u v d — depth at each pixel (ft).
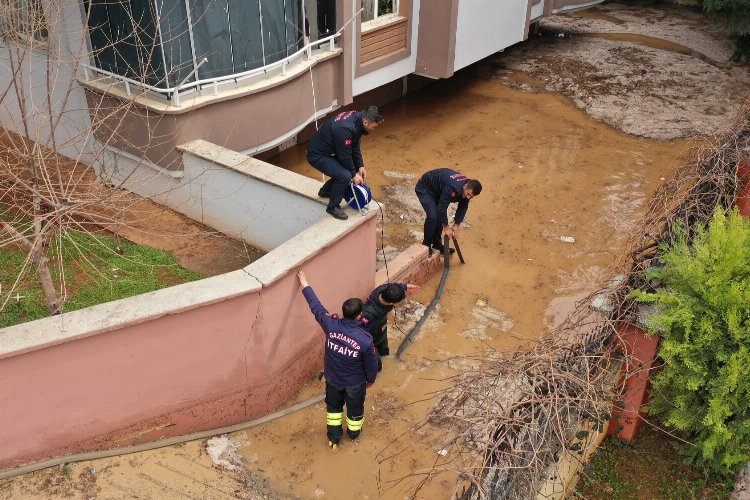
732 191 20.21
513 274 26.50
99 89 25.40
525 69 48.11
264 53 26.94
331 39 31.01
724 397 14.70
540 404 13.08
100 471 16.69
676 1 62.64
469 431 14.33
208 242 25.93
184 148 24.97
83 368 15.55
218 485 16.97
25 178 22.16
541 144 37.24
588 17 60.80
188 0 23.29
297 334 19.62
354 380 17.33
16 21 19.24
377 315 19.94
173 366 16.96
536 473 12.14
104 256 24.00
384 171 33.88
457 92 44.32
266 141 28.58
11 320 20.13
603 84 45.29
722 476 16.78
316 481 17.43
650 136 38.14
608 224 29.76
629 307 15.65
